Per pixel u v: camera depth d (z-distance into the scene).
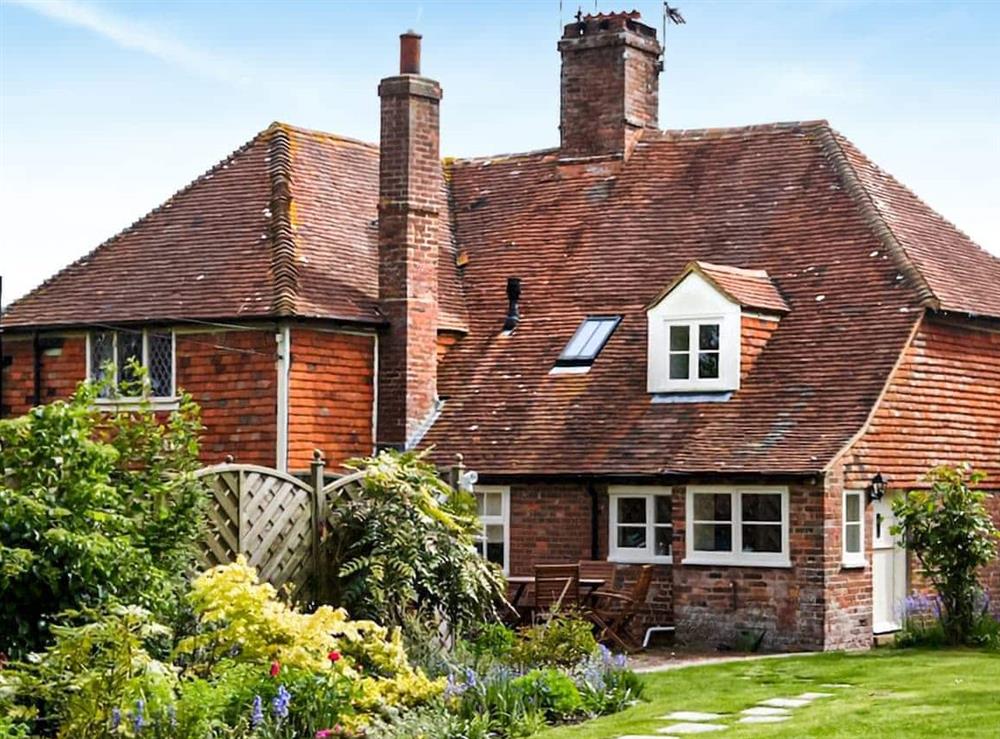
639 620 25.52
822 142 30.45
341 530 17.59
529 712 15.51
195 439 16.14
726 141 31.55
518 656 18.02
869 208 28.50
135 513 14.88
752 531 24.45
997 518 28.03
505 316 30.31
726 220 30.00
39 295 29.97
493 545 27.27
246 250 28.88
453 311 30.48
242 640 14.48
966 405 27.34
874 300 26.81
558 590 23.61
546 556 26.73
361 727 14.17
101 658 12.33
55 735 12.42
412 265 28.88
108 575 13.63
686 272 26.95
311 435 27.66
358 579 17.23
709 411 26.27
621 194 31.55
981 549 23.62
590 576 25.28
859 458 24.61
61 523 13.65
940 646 23.69
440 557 17.73
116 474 15.14
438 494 18.53
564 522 26.62
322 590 17.36
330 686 14.12
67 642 12.29
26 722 12.56
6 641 13.33
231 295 27.95
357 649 15.65
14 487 13.93
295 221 29.28
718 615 24.58
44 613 13.45
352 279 29.00
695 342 26.81
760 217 29.64
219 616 14.42
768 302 27.12
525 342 29.62
